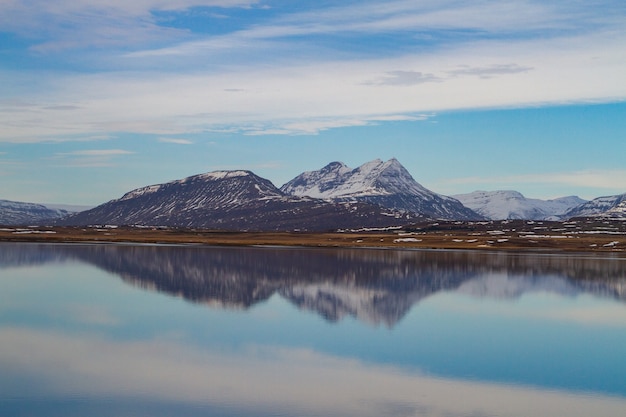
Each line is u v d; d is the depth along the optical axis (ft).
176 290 272.51
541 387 130.21
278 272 360.69
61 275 330.95
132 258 460.14
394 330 188.96
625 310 235.20
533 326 199.82
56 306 224.74
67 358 148.05
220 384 128.88
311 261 453.17
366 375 137.18
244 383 129.70
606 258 532.73
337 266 411.54
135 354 152.87
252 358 150.71
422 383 132.16
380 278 336.49
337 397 121.70
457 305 243.60
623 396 124.26
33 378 131.64
